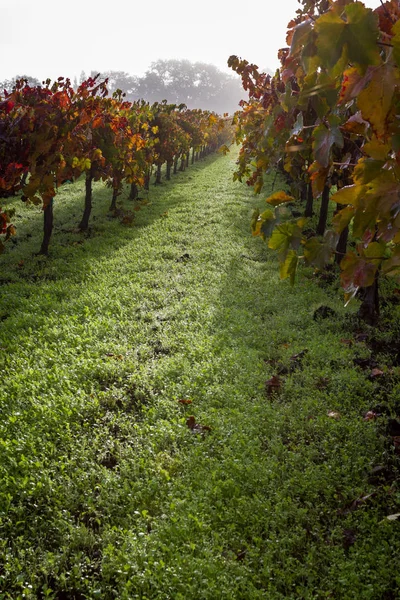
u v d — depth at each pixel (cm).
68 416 535
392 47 129
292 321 760
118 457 469
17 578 339
